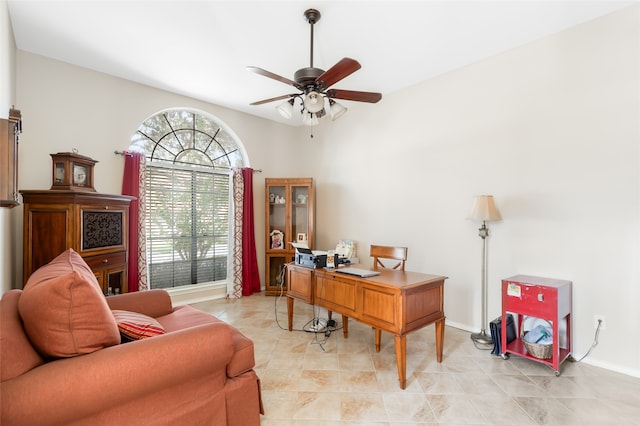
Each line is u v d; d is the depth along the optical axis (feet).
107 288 8.89
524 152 8.97
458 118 10.44
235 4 7.20
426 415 5.84
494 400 6.32
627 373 7.31
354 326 10.59
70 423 3.46
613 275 7.53
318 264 8.92
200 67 10.43
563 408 6.06
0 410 2.97
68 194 7.77
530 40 8.75
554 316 7.32
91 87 10.59
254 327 10.41
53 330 3.53
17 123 4.90
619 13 7.42
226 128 14.60
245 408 5.15
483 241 9.37
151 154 12.46
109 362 3.62
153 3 7.19
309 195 14.82
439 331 7.86
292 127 16.85
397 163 12.31
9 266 8.09
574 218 8.11
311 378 7.15
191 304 13.05
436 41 8.80
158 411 4.17
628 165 7.34
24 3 7.14
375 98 8.19
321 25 8.01
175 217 13.11
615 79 7.50
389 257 9.37
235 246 14.25
